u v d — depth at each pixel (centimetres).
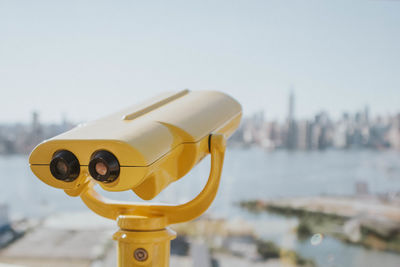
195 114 51
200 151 49
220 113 57
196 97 58
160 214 49
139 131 39
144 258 46
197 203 48
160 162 41
